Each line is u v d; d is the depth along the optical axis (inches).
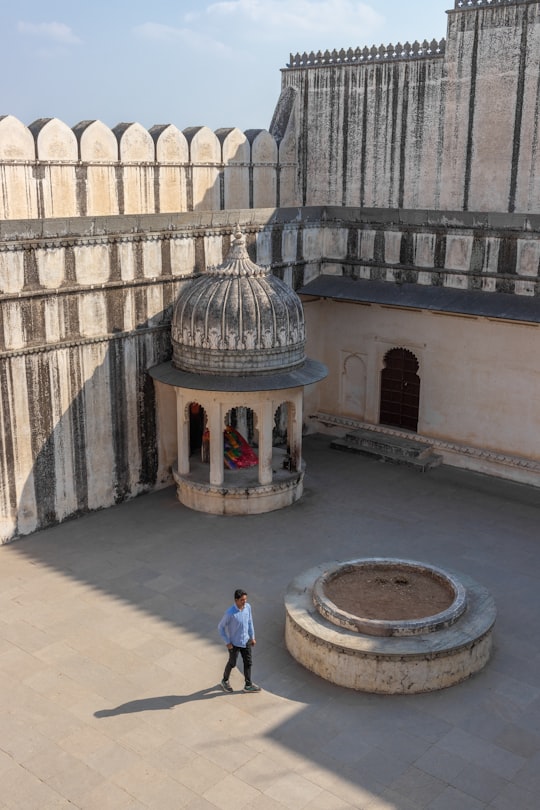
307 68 919.0
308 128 932.0
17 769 403.9
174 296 731.4
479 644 474.0
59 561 616.7
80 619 537.3
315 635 470.9
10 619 536.4
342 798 385.7
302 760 410.0
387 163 878.4
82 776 399.2
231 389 657.6
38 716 442.0
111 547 641.0
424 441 828.0
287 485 711.1
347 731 430.9
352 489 757.3
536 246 723.4
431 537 661.9
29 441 644.7
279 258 821.9
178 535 661.9
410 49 836.6
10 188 708.0
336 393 896.9
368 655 455.2
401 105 853.8
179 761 409.1
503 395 768.3
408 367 839.1
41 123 737.6
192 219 730.8
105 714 443.8
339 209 845.2
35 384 639.8
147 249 700.0
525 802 384.8
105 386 690.8
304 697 459.2
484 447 791.7
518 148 787.4
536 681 474.6
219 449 687.7
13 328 617.9
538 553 636.7
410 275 807.7
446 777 399.5
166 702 454.3
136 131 791.1
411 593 514.9
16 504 645.3
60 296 644.7
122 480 722.2
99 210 777.6
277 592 573.9
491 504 727.1
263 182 919.0
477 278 764.6
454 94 815.7
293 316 683.4
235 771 402.3
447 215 771.4
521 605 559.2
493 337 762.2
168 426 749.3
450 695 461.1
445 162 837.8
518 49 766.5
